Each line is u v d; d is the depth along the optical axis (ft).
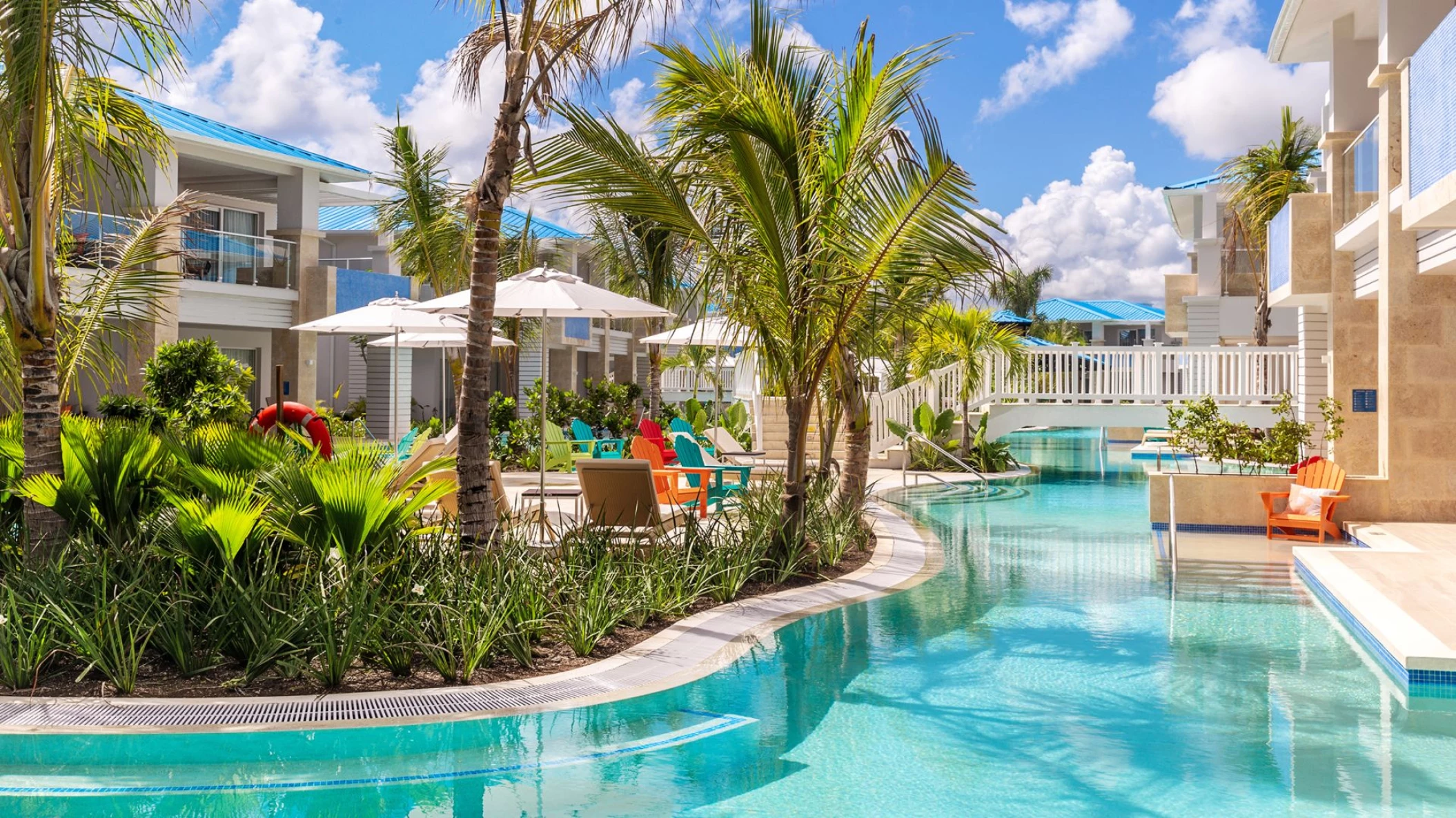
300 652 21.16
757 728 19.63
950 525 48.44
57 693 20.16
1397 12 41.29
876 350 36.83
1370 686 22.49
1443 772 17.30
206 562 23.16
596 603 24.73
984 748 18.54
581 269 124.77
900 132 29.71
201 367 57.62
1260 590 33.17
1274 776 17.13
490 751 18.26
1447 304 42.65
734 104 29.60
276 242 81.97
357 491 23.66
